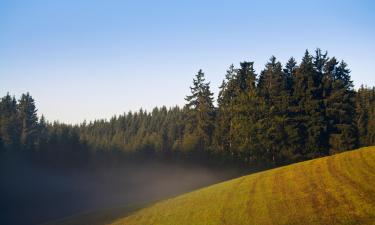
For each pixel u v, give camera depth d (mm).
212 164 78938
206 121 85875
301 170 40906
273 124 70250
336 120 71438
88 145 90500
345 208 28609
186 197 44031
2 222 63938
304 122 70812
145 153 91125
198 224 33781
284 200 33469
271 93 76000
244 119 73500
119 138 132250
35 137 119688
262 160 70938
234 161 74938
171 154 88500
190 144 83562
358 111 96500
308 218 28812
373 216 26344
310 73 72562
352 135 70812
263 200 34844
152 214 40531
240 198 37062
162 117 166250
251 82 77875
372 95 113250
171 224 35594
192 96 89062
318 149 68938
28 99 124125
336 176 35719
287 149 69875
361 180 33031
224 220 32938
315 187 34406
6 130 110188
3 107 126000
